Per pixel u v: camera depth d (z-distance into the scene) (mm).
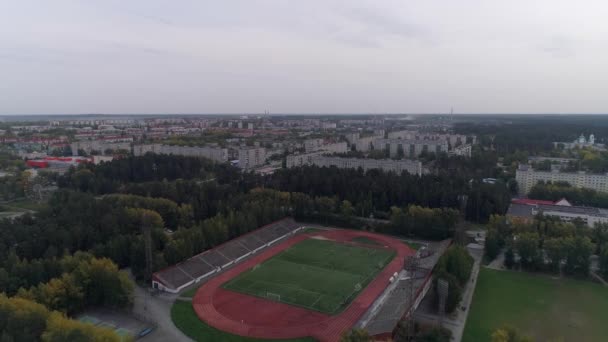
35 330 103438
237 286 153750
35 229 173375
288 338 118875
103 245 166625
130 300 133875
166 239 178750
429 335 112562
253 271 168750
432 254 180625
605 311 135750
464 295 147625
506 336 98812
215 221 194250
